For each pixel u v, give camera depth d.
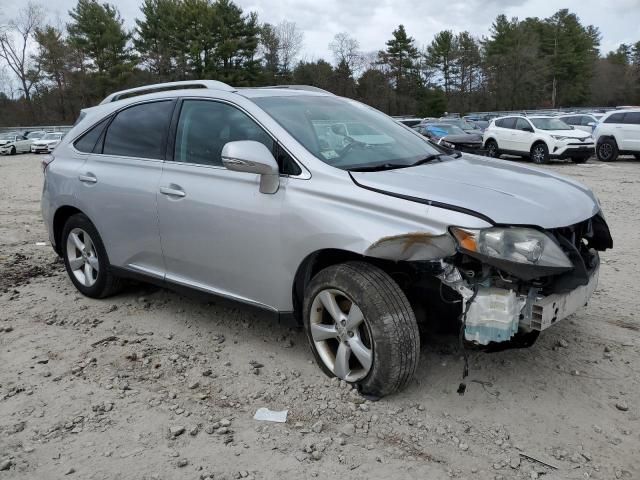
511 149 21.16
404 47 81.81
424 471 2.74
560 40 88.69
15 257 6.65
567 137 19.36
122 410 3.30
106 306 4.94
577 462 2.81
